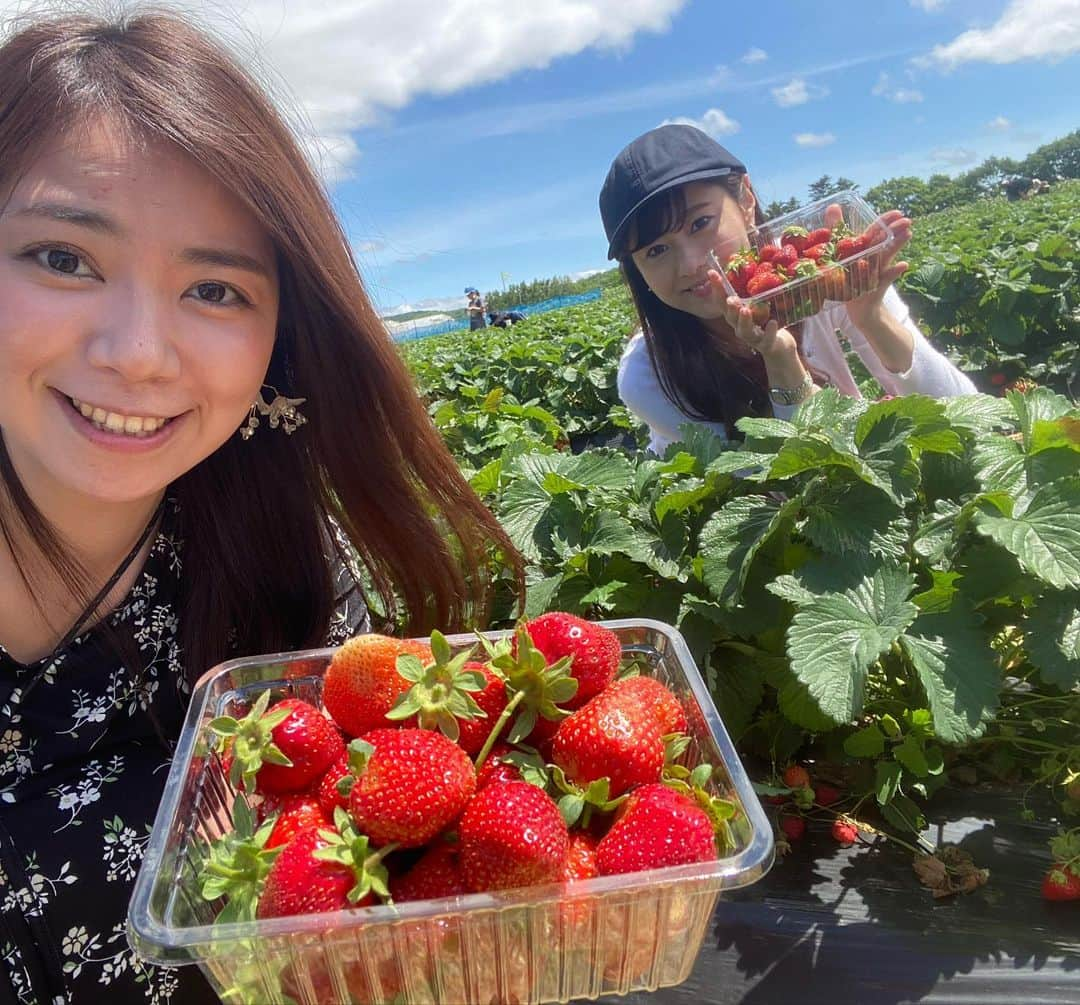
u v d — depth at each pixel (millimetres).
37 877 450
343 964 273
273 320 414
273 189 371
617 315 5105
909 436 594
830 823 568
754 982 466
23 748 467
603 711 320
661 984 309
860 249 906
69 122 344
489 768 320
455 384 3152
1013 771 597
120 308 360
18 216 349
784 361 954
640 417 1167
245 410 418
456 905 264
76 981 457
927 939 478
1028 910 490
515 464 750
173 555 497
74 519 444
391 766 290
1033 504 548
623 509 703
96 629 474
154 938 262
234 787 338
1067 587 533
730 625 580
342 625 553
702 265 961
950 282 2057
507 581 699
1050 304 1993
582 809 314
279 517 505
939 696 491
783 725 624
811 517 570
